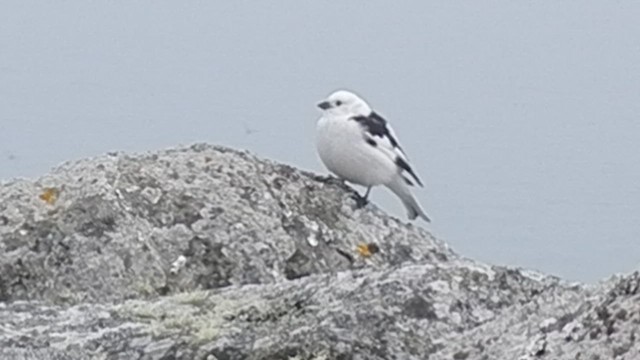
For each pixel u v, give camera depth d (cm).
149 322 1070
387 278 1055
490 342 927
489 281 1071
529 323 921
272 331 989
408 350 955
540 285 1093
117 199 1491
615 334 835
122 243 1443
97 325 1083
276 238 1541
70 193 1505
